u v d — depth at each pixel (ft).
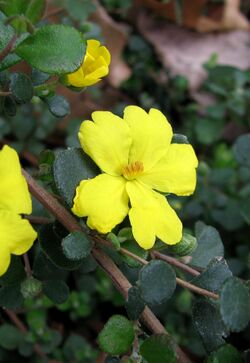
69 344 0.49
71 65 0.29
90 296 0.52
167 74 0.70
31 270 0.36
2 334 0.48
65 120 0.63
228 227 0.54
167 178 0.32
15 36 0.29
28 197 0.28
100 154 0.31
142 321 0.32
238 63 0.74
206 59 0.74
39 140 0.61
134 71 0.70
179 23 0.72
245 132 0.69
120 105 0.65
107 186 0.31
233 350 0.30
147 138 0.32
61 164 0.31
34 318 0.49
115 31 0.68
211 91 0.69
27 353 0.48
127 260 0.31
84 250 0.30
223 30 0.76
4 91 0.35
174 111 0.70
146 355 0.29
